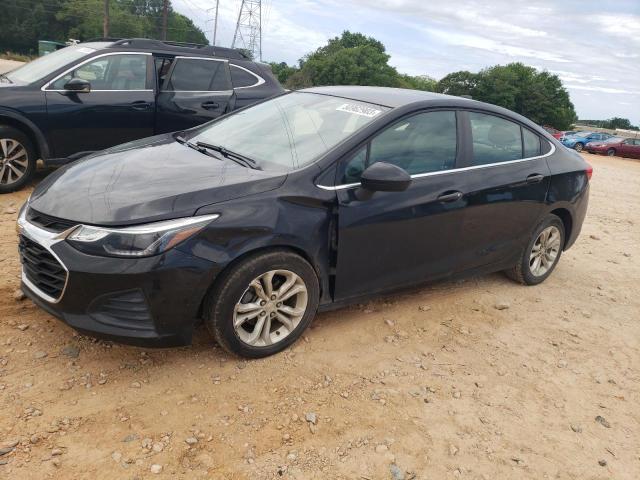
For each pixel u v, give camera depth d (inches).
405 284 161.3
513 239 188.2
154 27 3683.6
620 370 159.2
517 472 114.0
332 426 119.0
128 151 155.3
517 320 180.7
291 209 130.6
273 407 122.0
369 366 142.5
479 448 119.1
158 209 117.0
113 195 122.4
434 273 167.0
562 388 145.8
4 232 195.9
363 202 142.2
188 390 123.3
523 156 188.5
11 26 3427.7
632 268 251.0
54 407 113.0
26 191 245.4
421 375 142.0
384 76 3255.4
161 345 121.0
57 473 97.7
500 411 132.5
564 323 183.6
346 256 143.0
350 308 171.3
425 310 177.5
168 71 279.4
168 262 114.7
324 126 154.5
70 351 131.0
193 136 173.0
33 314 143.9
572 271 235.8
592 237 298.0
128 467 101.1
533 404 137.1
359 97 166.9
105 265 112.3
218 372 130.6
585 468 117.9
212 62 293.7
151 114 270.2
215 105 288.0
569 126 3592.5
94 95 253.3
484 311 183.2
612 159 1277.1
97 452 103.4
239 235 122.2
